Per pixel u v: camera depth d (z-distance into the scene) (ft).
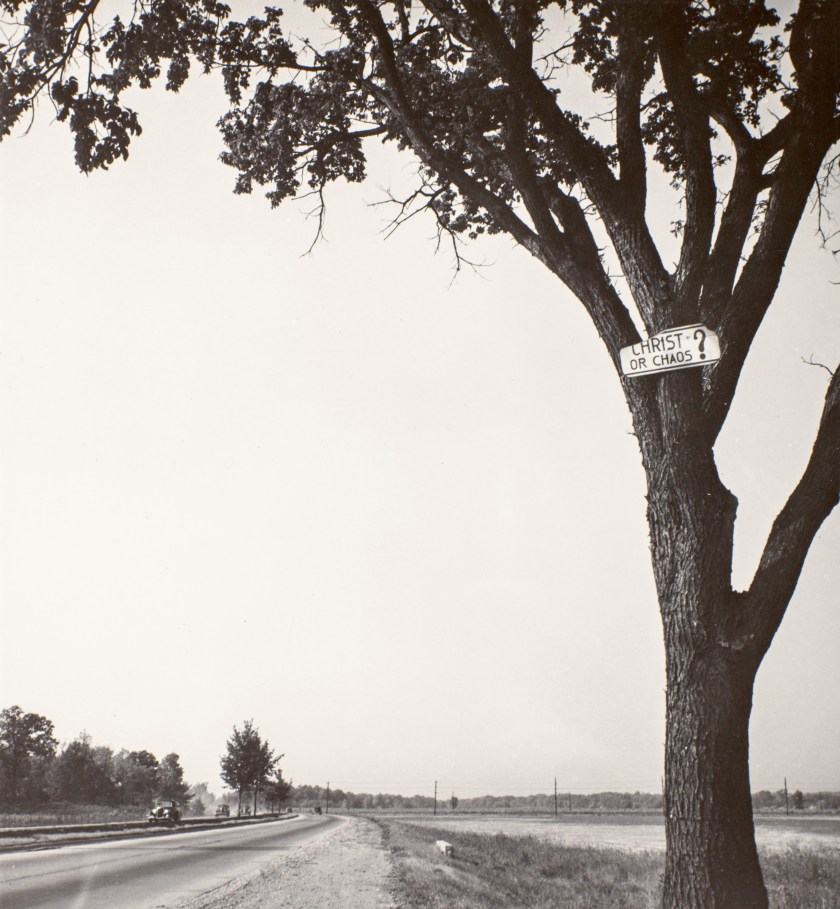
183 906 33.88
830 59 18.66
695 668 16.33
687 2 20.25
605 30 23.30
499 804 485.15
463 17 22.66
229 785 213.87
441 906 35.81
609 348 19.88
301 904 34.81
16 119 24.32
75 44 24.53
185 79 26.32
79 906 33.32
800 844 97.91
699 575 16.79
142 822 128.47
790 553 16.61
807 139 18.45
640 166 20.48
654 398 18.62
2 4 24.00
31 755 287.69
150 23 25.29
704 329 17.90
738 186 19.92
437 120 27.89
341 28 27.73
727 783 15.56
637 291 19.53
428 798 526.57
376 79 28.71
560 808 384.68
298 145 30.53
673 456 17.67
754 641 16.21
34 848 67.26
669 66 20.40
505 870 62.85
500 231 30.86
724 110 21.09
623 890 50.31
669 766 16.30
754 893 14.96
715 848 15.17
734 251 19.33
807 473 17.30
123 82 25.29
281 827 136.26
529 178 21.54
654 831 148.46
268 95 29.14
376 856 63.62
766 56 24.23
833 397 17.38
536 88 20.85
